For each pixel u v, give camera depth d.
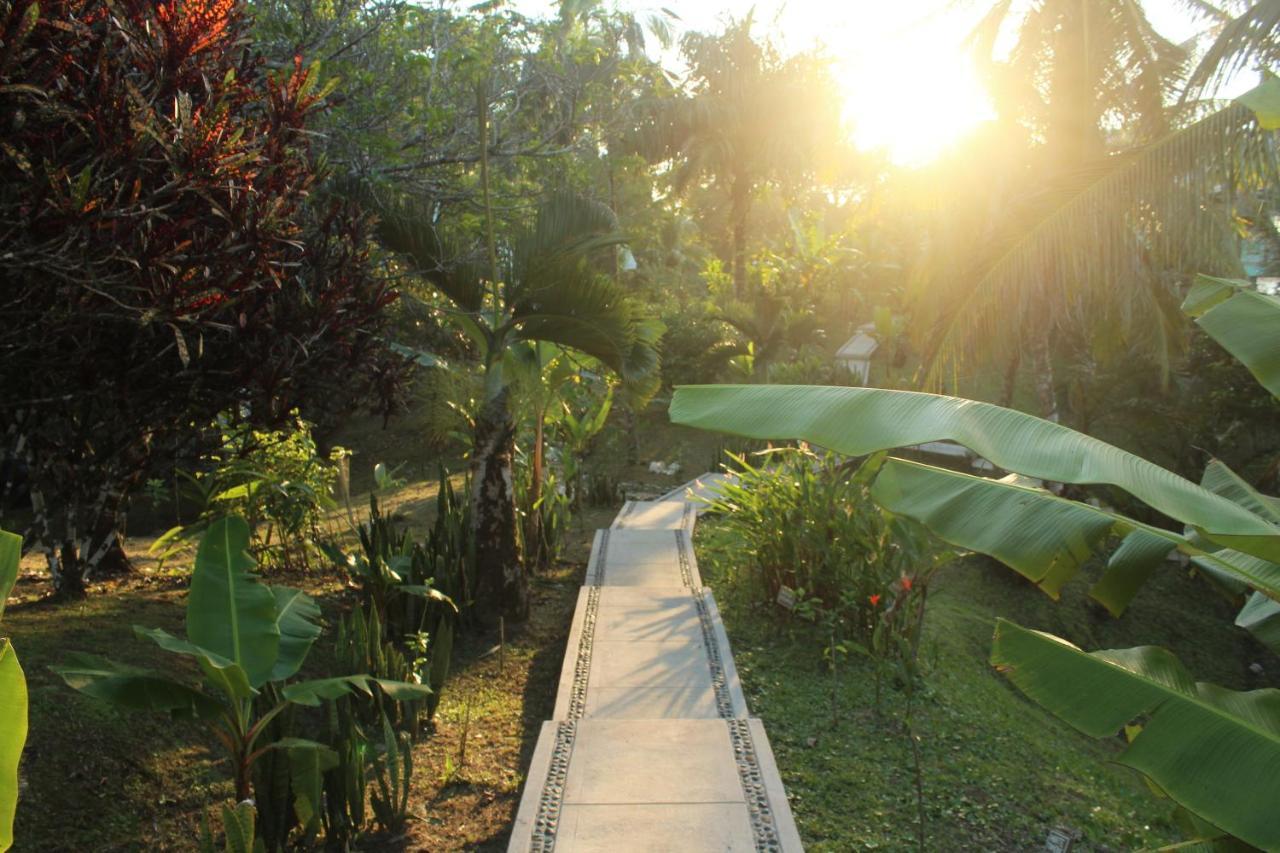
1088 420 17.48
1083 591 12.99
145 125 3.83
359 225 6.32
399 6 7.93
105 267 4.26
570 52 10.44
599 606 8.88
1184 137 6.52
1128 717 2.60
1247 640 12.55
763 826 4.64
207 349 5.30
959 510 3.08
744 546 9.71
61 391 5.12
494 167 9.69
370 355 6.54
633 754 5.43
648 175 29.19
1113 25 10.81
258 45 6.96
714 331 22.36
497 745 6.33
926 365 9.27
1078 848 5.13
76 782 4.75
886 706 6.77
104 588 8.45
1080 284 7.58
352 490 18.25
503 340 8.60
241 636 4.61
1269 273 16.42
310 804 4.54
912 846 4.88
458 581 8.57
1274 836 2.28
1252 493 4.03
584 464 19.27
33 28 3.50
